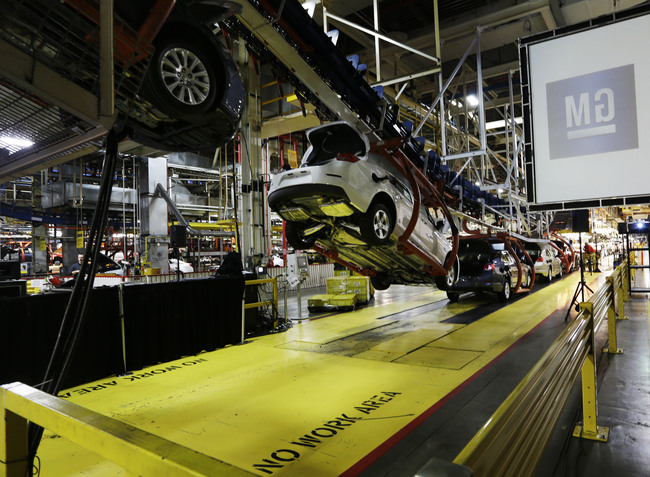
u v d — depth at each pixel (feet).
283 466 10.03
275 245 67.77
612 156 19.52
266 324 27.48
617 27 19.53
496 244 38.29
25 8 8.39
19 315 15.35
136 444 3.42
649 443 10.57
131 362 18.56
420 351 20.92
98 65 9.91
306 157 22.68
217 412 13.53
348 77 22.12
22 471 5.12
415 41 49.80
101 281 34.35
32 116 10.58
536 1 41.55
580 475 9.27
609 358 17.71
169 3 12.64
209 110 16.38
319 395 14.94
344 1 43.16
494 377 16.47
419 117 50.57
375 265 26.89
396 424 12.30
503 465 4.16
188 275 39.17
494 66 56.75
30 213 61.05
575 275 64.18
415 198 23.57
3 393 5.01
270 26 17.39
